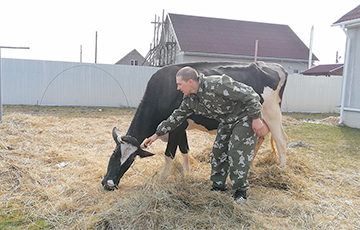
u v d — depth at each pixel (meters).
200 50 21.06
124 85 14.10
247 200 3.36
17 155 4.93
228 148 3.28
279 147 4.52
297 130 8.73
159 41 26.56
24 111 11.14
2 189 3.57
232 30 24.28
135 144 3.62
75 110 12.03
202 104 3.18
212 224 2.82
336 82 15.35
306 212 3.20
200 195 3.26
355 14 9.66
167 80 4.01
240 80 4.24
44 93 13.33
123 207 3.04
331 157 5.60
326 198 3.61
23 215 3.01
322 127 9.42
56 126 7.89
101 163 4.75
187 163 4.50
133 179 4.06
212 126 4.16
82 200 3.36
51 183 3.85
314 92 15.23
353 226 2.91
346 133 8.32
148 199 3.13
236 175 3.23
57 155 5.09
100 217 2.90
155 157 5.23
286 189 3.88
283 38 25.05
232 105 3.14
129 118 10.06
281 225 2.89
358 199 3.60
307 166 4.68
